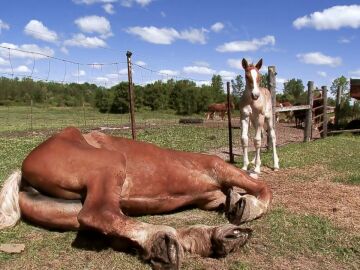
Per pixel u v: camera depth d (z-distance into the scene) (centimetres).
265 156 1157
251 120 923
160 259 354
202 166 534
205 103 5300
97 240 433
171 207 527
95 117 3966
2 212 453
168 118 4119
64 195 430
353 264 417
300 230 505
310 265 410
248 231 409
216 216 543
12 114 4106
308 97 1602
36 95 5712
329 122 2467
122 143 502
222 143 1587
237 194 531
